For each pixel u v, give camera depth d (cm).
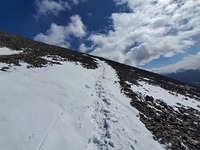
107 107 1348
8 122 840
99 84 1972
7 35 3291
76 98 1342
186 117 1786
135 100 1761
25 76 1511
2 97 1052
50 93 1299
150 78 4259
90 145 887
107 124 1088
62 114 1055
